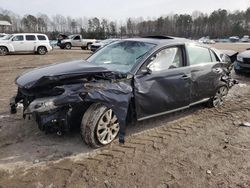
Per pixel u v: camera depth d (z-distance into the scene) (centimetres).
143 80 434
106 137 412
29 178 330
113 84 396
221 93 625
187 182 332
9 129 460
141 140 441
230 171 357
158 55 468
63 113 374
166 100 472
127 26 8662
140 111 438
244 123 525
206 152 407
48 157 377
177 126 505
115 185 322
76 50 2888
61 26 8656
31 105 369
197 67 536
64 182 324
